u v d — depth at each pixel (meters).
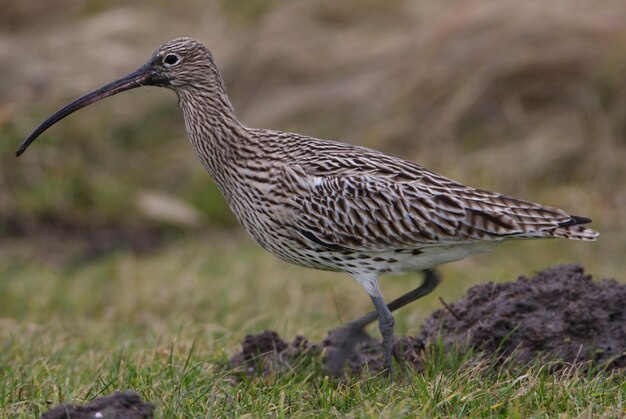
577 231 10.03
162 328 12.88
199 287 15.15
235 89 20.97
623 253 16.33
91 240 18.45
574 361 9.52
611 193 17.58
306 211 10.13
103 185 19.25
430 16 20.73
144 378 9.61
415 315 13.39
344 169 10.17
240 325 12.85
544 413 8.44
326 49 21.11
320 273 15.77
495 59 19.25
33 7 22.64
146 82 10.84
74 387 9.59
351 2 21.83
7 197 19.03
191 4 22.28
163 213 18.86
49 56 21.12
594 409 8.55
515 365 9.66
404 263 10.27
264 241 10.59
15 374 10.33
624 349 9.62
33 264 17.20
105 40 21.33
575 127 18.48
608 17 19.22
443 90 19.45
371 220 10.05
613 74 18.44
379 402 8.72
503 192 17.89
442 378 9.12
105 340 12.33
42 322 13.42
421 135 19.17
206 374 9.94
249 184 10.42
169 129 20.61
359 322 10.23
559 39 19.14
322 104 20.02
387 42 20.66
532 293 10.20
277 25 21.61
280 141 10.42
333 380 9.61
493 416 8.45
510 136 18.78
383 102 19.72
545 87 19.06
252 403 8.87
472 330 10.05
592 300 9.98
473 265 15.96
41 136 19.66
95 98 10.92
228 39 21.55
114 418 8.10
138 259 17.41
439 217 9.98
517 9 19.69
